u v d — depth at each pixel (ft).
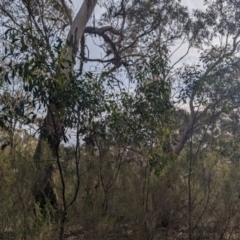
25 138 22.48
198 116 29.04
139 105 26.11
